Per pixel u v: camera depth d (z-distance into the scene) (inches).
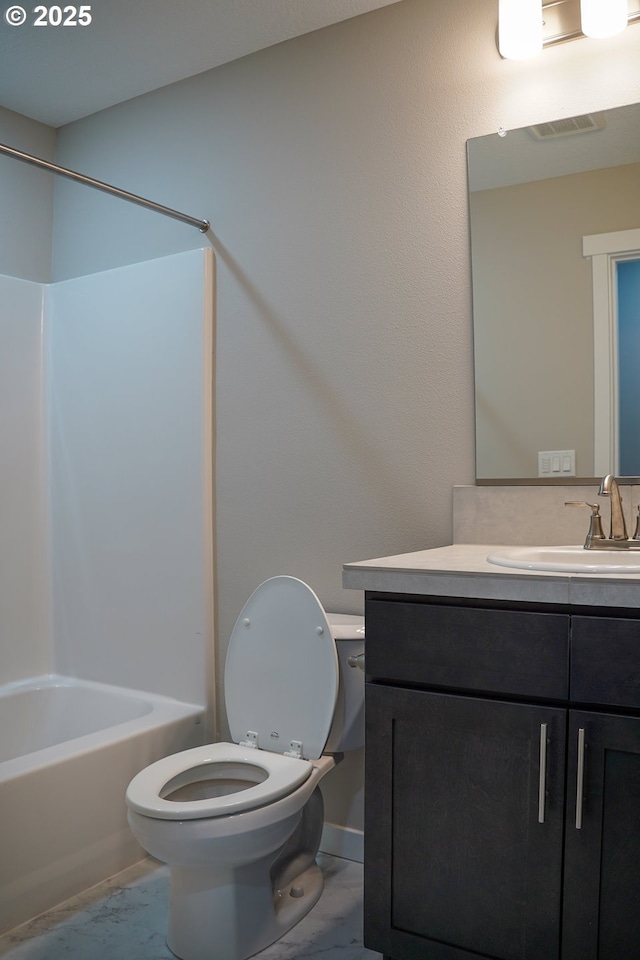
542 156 82.2
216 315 104.5
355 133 93.7
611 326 78.7
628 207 78.0
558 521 81.2
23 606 116.0
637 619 56.7
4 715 108.8
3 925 77.7
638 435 77.6
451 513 87.7
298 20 94.3
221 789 82.4
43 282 122.3
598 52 79.7
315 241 96.7
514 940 60.7
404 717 64.9
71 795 84.7
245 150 102.5
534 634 59.6
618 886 57.1
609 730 56.9
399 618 65.1
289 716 82.7
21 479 116.2
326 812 94.5
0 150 80.8
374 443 92.5
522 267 83.0
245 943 73.4
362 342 93.3
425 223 89.0
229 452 103.2
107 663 113.0
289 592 83.6
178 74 106.9
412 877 64.9
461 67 86.9
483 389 85.1
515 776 60.6
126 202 114.3
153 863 92.7
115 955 74.1
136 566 109.9
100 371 113.7
